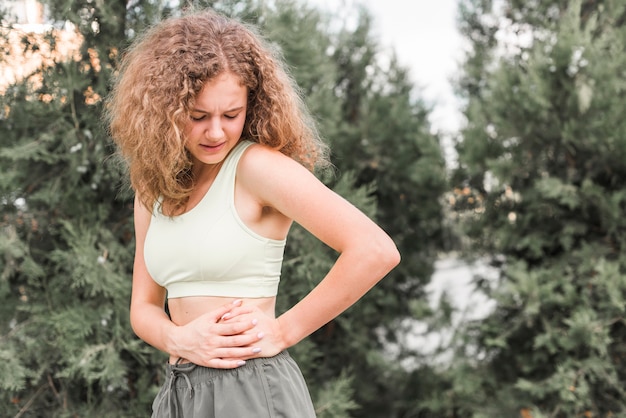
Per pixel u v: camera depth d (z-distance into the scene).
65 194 2.65
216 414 1.44
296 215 1.42
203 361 1.45
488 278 3.71
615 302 2.99
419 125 3.81
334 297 1.42
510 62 3.69
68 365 2.60
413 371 3.85
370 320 3.80
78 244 2.56
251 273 1.48
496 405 3.39
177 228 1.49
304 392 1.54
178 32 1.45
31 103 2.55
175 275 1.52
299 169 1.45
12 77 2.57
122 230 2.79
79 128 2.65
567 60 3.14
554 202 3.36
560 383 3.09
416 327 4.12
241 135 1.54
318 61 3.29
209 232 1.45
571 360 3.15
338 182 3.29
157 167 1.46
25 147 2.53
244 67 1.42
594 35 3.42
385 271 1.40
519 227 3.43
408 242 3.98
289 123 1.53
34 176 2.68
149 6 2.60
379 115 3.81
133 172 1.56
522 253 3.56
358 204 3.15
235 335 1.44
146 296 1.72
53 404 2.73
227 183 1.47
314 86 3.41
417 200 3.88
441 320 3.62
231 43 1.43
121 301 2.69
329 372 3.63
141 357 2.67
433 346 4.00
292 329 1.47
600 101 3.12
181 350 1.50
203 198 1.48
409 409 3.83
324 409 3.05
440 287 4.07
